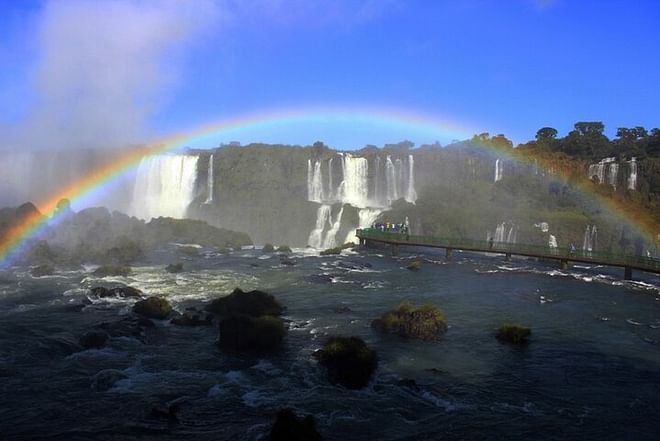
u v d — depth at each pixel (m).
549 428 16.39
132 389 18.53
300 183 86.00
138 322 26.33
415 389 19.11
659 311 33.50
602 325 29.50
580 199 77.25
